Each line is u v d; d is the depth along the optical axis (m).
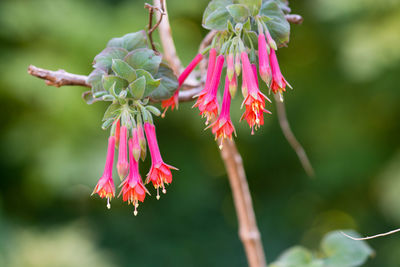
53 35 7.41
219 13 1.59
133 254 8.98
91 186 7.54
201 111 1.57
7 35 7.36
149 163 8.80
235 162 2.24
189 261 9.14
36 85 7.19
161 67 1.69
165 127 9.21
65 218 8.84
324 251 2.14
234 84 1.50
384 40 7.66
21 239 7.65
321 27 9.30
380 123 9.03
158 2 2.04
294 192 10.15
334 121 9.09
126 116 1.52
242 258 9.45
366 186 9.20
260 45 1.51
